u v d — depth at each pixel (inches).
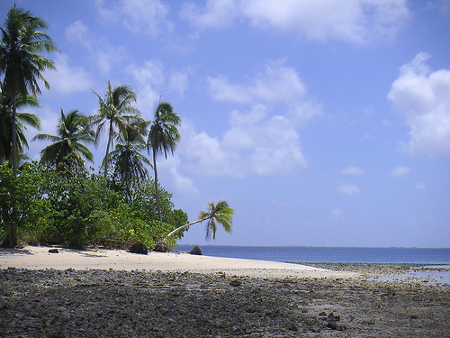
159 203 2089.1
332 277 922.7
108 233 1305.4
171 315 352.8
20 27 1401.3
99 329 287.3
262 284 667.4
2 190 1098.7
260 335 294.5
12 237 1130.7
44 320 302.7
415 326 342.3
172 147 2145.7
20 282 539.5
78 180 1327.5
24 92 1395.2
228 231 2196.1
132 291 494.6
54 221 1294.3
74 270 764.6
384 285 745.0
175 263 1142.3
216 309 391.2
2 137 1594.5
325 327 329.1
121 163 2174.0
